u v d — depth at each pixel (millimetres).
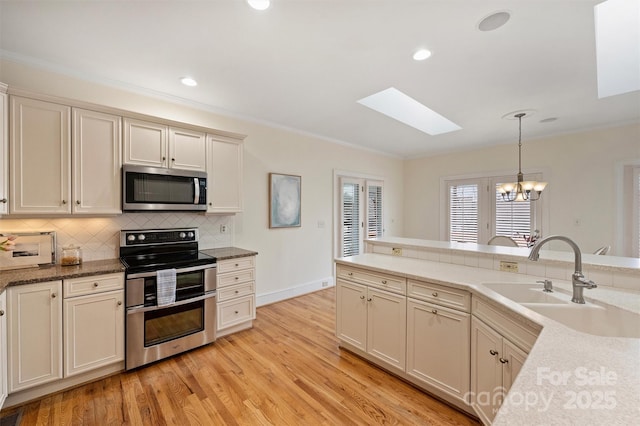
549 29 1885
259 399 1983
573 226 4199
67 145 2203
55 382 2014
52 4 1664
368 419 1798
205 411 1864
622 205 3832
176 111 3078
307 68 2424
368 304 2404
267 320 3387
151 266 2371
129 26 1876
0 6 1675
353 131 4340
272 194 3934
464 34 1947
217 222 3383
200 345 2664
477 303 1732
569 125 3951
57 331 1970
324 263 4699
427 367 2008
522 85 2727
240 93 2941
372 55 2217
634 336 1287
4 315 1765
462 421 1771
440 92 2889
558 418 603
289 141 4164
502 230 4969
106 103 2641
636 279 1625
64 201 2191
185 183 2768
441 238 5773
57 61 2309
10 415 1798
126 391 2055
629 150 3766
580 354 921
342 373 2297
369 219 5523
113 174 2404
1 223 2184
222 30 1916
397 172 6160
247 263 3074
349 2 1647
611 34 2305
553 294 1685
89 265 2355
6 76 2203
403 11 1725
